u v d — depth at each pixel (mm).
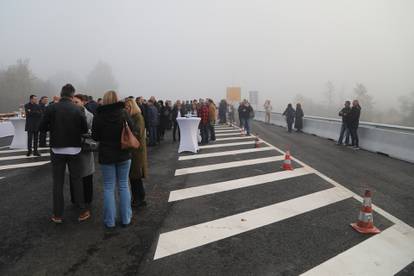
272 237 4352
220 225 4723
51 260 3738
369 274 3521
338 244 4172
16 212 5246
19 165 8906
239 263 3689
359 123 13336
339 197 6074
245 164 8977
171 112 15258
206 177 7480
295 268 3605
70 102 4742
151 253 3900
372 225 4602
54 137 4617
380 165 9211
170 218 4973
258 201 5793
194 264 3660
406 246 4156
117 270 3533
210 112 13781
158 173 7863
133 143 4457
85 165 5211
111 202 4613
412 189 6727
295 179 7363
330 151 11633
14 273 3475
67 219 4938
